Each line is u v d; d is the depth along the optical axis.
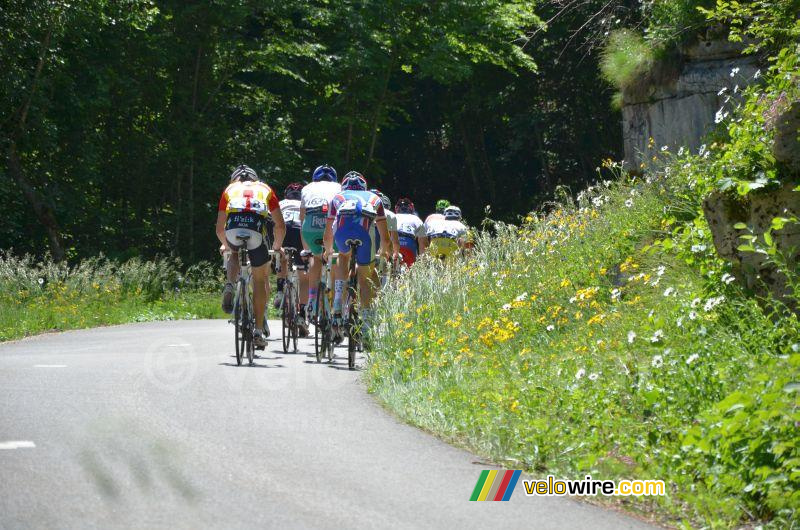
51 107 62.31
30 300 43.19
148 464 12.70
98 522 10.25
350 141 86.50
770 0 25.80
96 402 17.03
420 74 80.19
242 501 11.23
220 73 80.06
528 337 21.83
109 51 69.56
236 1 74.62
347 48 81.00
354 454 13.97
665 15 33.75
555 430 14.35
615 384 15.88
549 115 97.00
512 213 108.06
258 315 23.72
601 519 11.37
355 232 24.39
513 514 11.37
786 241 17.80
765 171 18.53
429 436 15.62
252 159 80.06
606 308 22.31
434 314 24.22
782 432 11.84
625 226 26.97
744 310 17.83
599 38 39.88
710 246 19.91
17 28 56.75
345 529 10.40
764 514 11.41
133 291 51.09
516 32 80.38
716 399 14.15
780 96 19.66
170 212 77.25
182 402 17.34
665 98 33.84
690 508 11.77
